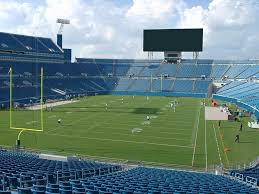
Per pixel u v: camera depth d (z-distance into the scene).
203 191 12.84
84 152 28.28
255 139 33.88
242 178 18.14
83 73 91.56
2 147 29.42
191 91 81.75
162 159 26.45
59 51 89.25
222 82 82.62
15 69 74.25
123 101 68.25
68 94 76.81
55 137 34.00
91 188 12.54
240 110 54.50
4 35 77.75
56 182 14.86
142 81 89.19
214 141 32.84
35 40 85.12
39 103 63.69
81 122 42.62
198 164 25.19
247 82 75.69
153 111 53.22
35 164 19.14
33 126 39.66
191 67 89.75
